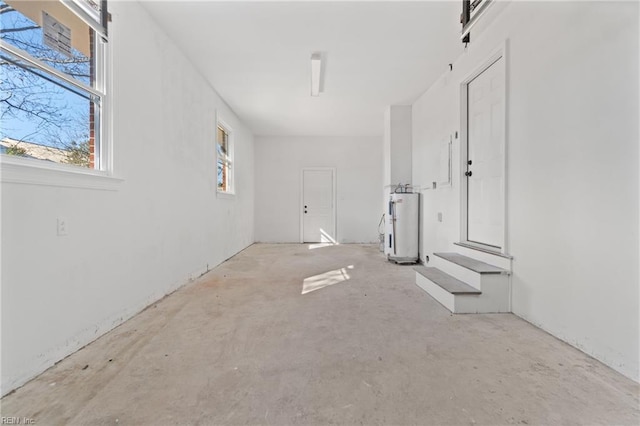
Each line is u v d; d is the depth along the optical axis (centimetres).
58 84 188
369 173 775
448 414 134
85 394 147
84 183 197
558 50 207
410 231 492
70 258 187
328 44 327
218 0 255
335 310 272
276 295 318
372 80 425
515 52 252
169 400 144
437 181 424
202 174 410
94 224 207
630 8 159
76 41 199
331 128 699
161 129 298
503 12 267
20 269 156
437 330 227
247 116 601
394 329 229
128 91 245
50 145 183
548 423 128
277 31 302
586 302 188
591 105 183
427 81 428
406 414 134
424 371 170
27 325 159
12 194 152
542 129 223
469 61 329
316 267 467
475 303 263
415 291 334
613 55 169
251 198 735
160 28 294
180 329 227
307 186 777
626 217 163
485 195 315
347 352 193
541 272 226
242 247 649
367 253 611
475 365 176
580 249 192
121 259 237
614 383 157
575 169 195
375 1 256
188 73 361
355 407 139
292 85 440
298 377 164
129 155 246
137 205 258
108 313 222
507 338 212
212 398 145
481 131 323
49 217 172
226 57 355
